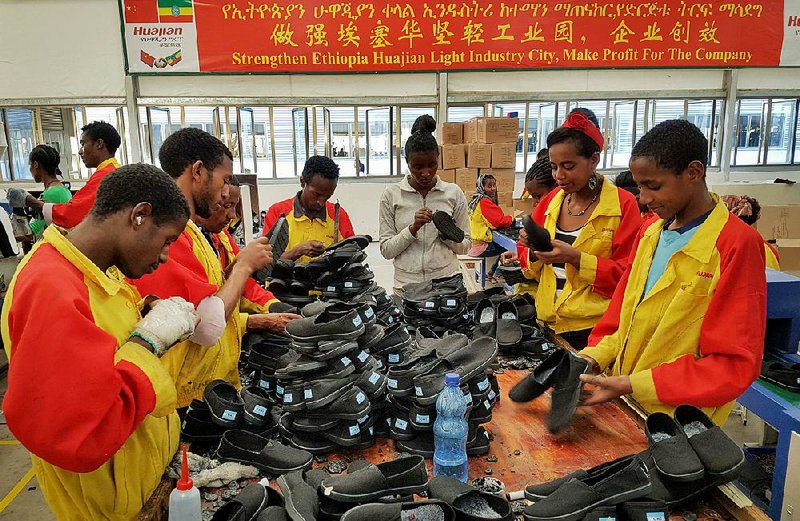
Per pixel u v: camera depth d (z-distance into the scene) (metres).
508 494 1.04
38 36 6.75
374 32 6.51
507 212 5.89
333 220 2.87
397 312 1.84
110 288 0.96
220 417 1.20
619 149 7.79
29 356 0.80
